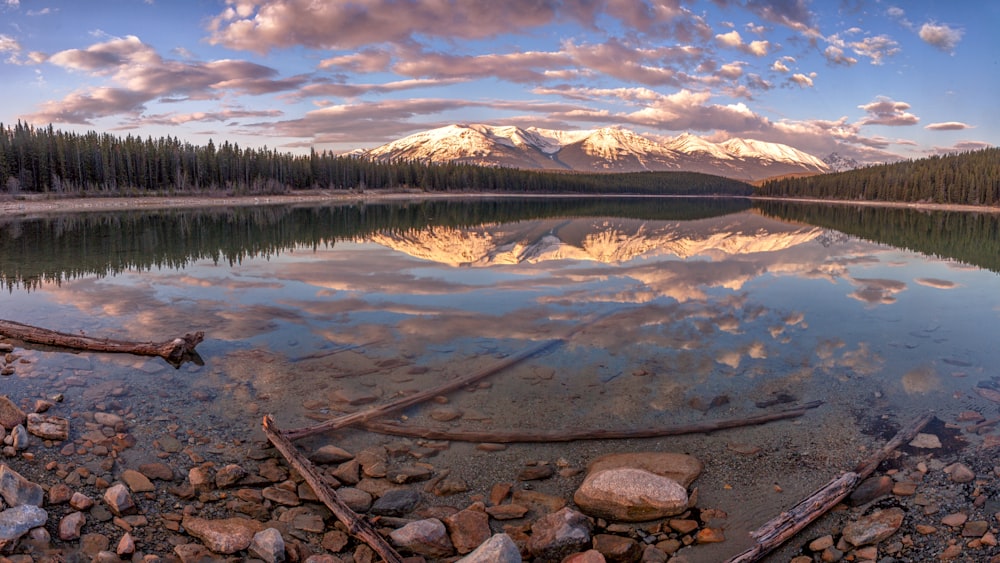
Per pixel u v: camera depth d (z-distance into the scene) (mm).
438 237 13914
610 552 2109
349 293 6559
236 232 14969
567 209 29969
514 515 2355
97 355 4266
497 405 3385
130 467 2621
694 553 2127
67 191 29266
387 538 2180
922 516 2324
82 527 2137
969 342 4668
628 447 2924
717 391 3604
